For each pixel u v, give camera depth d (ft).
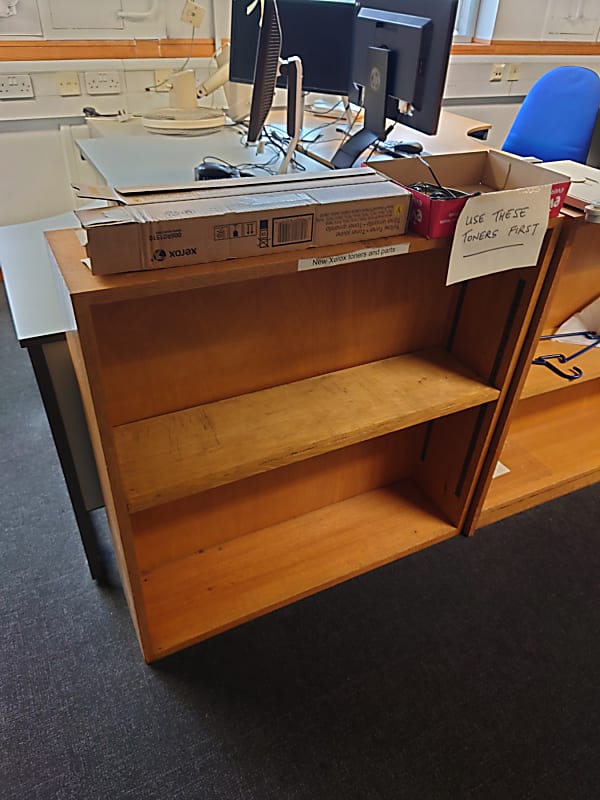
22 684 4.23
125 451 3.86
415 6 4.66
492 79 11.39
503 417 4.76
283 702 4.20
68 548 5.25
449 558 5.36
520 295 4.17
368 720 4.11
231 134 7.25
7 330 8.25
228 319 3.96
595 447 6.40
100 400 3.04
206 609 4.71
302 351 4.44
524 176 3.97
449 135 7.31
